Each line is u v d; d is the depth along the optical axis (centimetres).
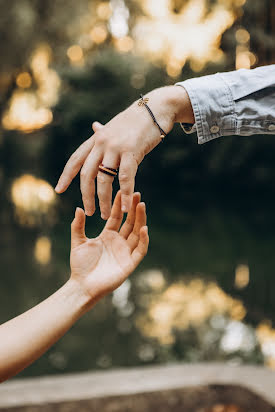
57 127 1856
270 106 109
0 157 2483
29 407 202
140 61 1728
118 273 86
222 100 108
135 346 327
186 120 110
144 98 105
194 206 1219
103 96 1717
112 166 98
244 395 210
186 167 1548
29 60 1959
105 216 97
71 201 1328
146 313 410
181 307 428
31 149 2381
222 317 392
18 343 77
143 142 101
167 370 234
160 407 204
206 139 111
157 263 637
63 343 338
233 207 1195
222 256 676
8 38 1867
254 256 671
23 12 1820
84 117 1725
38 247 739
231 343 326
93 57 1848
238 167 1451
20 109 2388
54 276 544
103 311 417
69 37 1973
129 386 218
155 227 930
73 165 101
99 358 307
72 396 210
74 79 1747
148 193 1468
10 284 509
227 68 1021
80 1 1977
